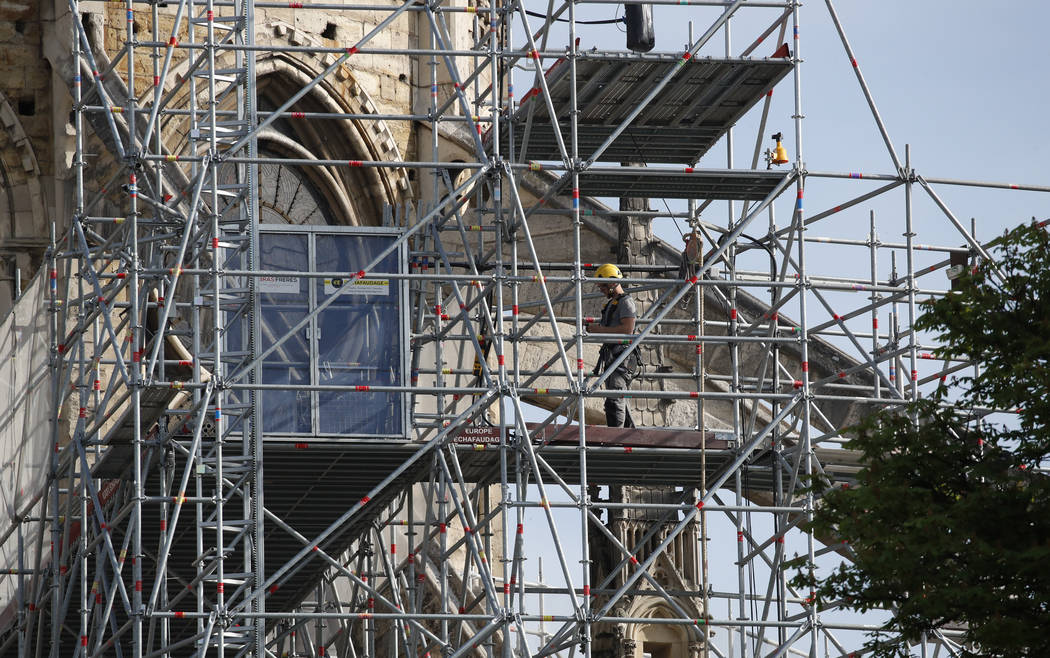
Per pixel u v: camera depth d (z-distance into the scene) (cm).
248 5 5819
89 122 7106
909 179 6119
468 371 6234
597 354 8031
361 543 6719
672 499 7638
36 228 7256
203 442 5559
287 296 5728
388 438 5712
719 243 6562
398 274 5538
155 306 6241
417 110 8231
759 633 6081
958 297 4934
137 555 5275
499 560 7569
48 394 6831
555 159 6688
